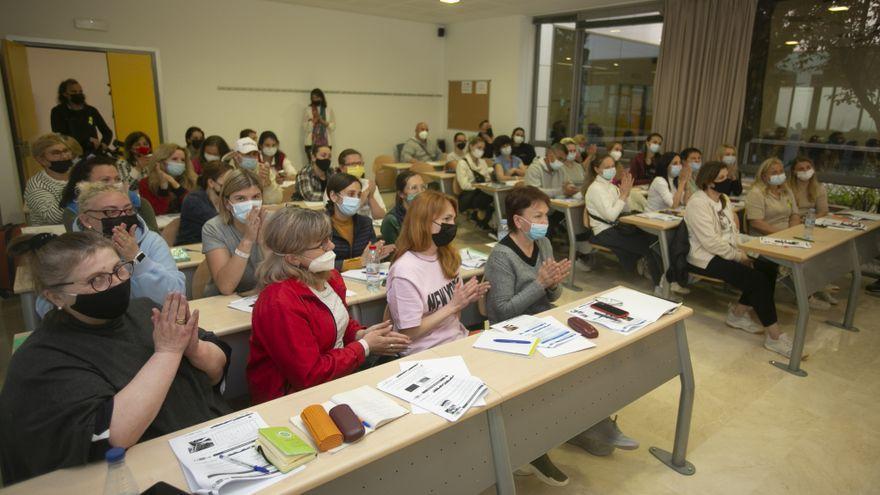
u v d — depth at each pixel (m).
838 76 5.08
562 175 5.64
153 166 3.88
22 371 1.06
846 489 2.01
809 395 2.69
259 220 2.14
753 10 5.34
